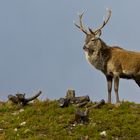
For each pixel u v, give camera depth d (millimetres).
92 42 72688
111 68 72312
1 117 66625
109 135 59781
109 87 72812
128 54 72438
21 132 61375
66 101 67375
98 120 63219
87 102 68500
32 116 65562
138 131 60625
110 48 73188
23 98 69812
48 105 69125
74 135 60062
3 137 60344
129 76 72500
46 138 58844
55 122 63312
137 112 65812
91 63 73562
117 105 67375
